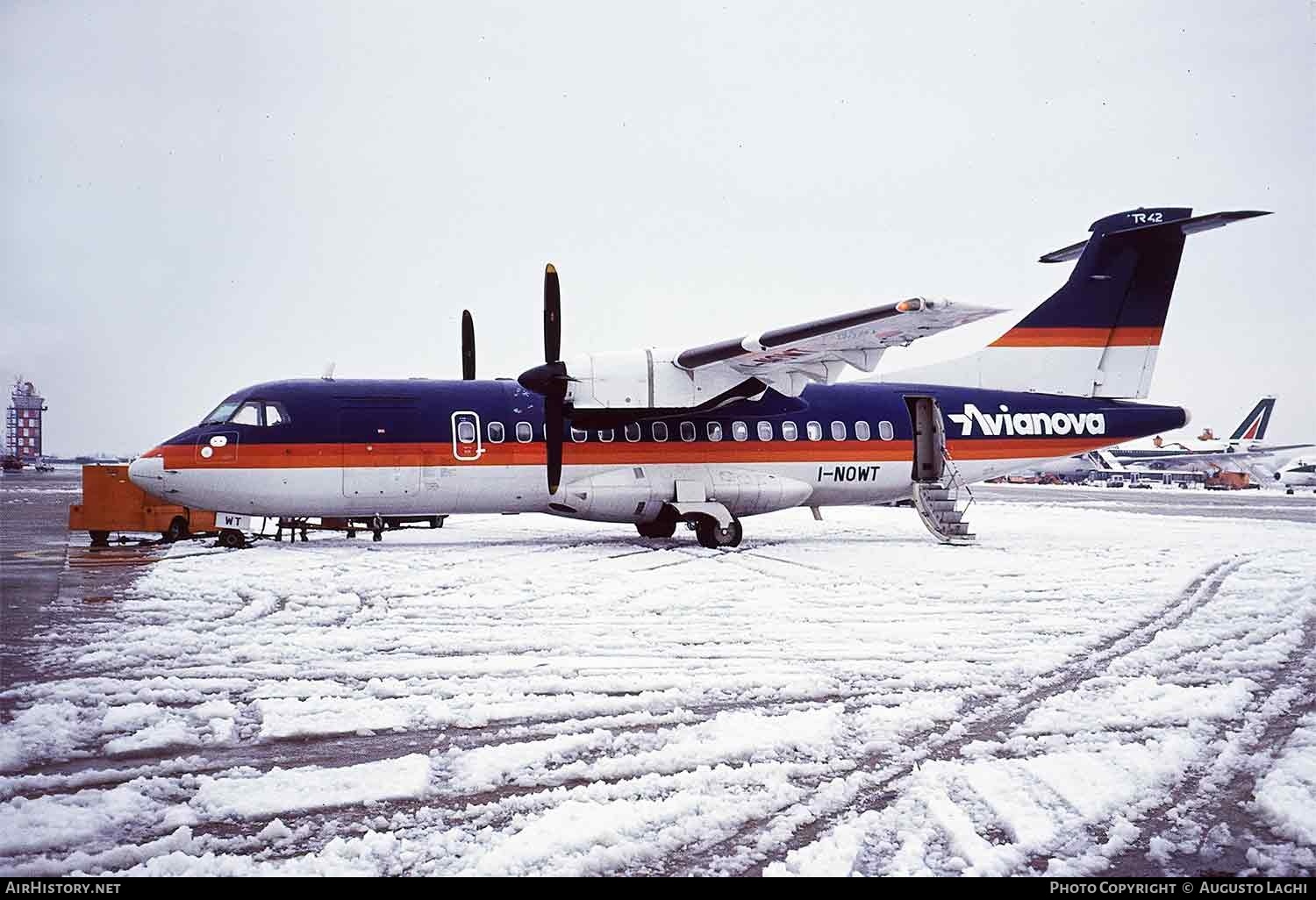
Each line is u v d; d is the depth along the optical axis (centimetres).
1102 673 795
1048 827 484
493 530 2258
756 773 558
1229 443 6544
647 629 962
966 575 1366
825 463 1798
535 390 1562
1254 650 884
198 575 1329
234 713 668
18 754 581
